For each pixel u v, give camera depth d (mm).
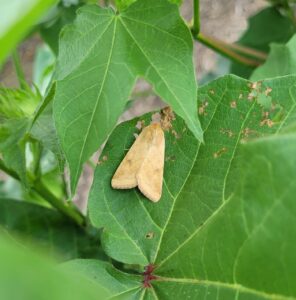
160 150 87
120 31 84
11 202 125
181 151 86
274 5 169
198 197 83
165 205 85
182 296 75
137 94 178
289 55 115
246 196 56
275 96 82
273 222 54
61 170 93
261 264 59
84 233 124
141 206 86
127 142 90
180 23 81
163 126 88
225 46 146
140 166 86
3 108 104
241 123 83
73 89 81
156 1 83
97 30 84
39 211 125
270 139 50
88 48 84
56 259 119
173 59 81
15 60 132
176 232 82
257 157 51
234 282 66
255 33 170
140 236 84
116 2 87
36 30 143
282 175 50
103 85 82
